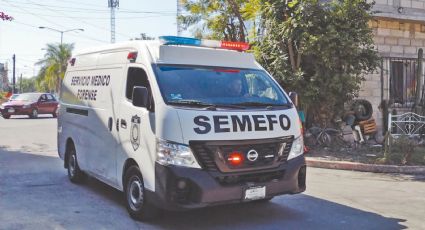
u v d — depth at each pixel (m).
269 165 5.66
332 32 11.34
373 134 13.28
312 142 12.27
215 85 6.08
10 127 20.34
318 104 12.42
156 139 5.47
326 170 10.01
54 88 59.31
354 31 11.84
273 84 6.59
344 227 5.82
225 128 5.39
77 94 8.12
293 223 5.99
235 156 5.41
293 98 6.74
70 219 6.10
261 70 6.71
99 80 7.29
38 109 27.66
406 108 14.73
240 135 5.46
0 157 11.37
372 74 14.02
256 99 6.21
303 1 11.54
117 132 6.46
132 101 5.84
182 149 5.26
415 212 6.57
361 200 7.25
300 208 6.72
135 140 5.95
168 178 5.28
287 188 5.83
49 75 58.19
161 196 5.37
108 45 7.33
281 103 6.31
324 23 11.73
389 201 7.20
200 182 5.22
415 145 10.82
